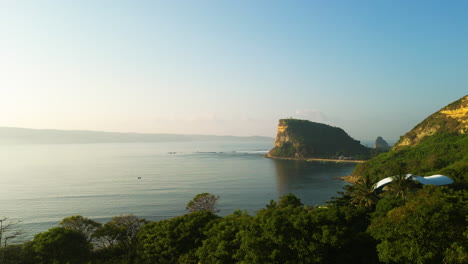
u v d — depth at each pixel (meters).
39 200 145.12
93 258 55.16
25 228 102.12
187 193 160.62
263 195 153.62
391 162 182.62
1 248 52.22
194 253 47.00
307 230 38.53
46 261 49.78
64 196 154.50
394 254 34.19
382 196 82.31
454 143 176.75
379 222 42.91
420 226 34.41
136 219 67.75
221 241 43.34
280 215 43.22
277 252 36.34
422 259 31.45
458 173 104.31
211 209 88.81
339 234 38.19
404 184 77.62
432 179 93.56
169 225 54.44
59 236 51.97
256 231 41.19
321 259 36.03
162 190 170.00
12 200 145.50
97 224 65.56
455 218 34.91
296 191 163.50
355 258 38.97
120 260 53.38
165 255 50.84
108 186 185.25
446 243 33.59
